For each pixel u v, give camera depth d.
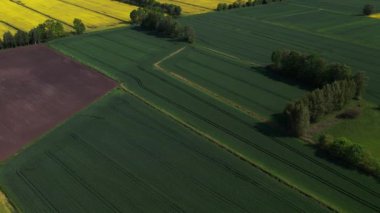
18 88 80.94
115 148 61.81
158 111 73.19
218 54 102.81
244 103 77.50
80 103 75.69
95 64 93.88
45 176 55.25
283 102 78.19
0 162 58.16
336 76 80.31
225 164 58.69
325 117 72.31
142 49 104.69
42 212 48.62
